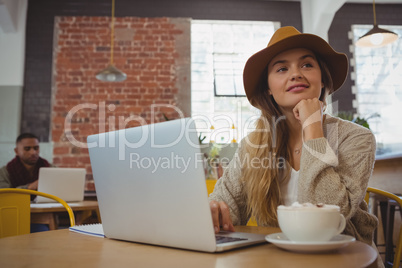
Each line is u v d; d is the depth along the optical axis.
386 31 3.94
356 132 1.02
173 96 5.08
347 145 1.00
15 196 1.41
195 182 0.61
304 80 1.10
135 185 0.70
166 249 0.66
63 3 5.12
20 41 4.93
